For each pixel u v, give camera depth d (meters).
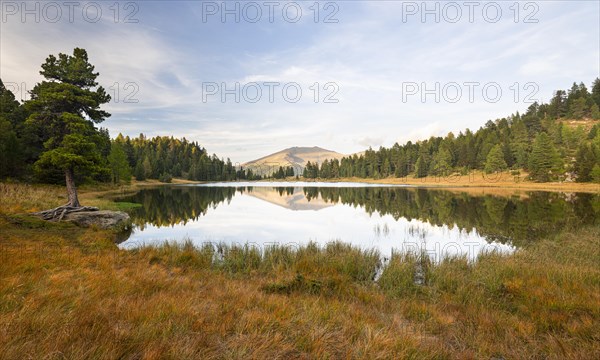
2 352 3.70
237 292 8.24
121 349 4.12
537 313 7.71
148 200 47.22
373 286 10.77
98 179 61.19
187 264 12.59
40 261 9.55
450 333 6.40
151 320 5.33
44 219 19.23
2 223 15.70
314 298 8.55
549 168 83.31
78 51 25.64
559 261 13.26
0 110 43.16
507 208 37.34
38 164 23.45
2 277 7.25
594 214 29.95
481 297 9.21
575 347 5.75
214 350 4.57
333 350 4.91
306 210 41.44
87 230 18.39
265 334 5.13
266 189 99.56
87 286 7.36
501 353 5.56
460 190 76.25
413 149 154.62
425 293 10.07
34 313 5.09
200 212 37.03
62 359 3.76
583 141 99.19
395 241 20.48
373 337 5.33
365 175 171.38
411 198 57.62
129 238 20.09
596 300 8.41
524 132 112.00
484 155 113.06
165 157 143.38
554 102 153.75
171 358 4.06
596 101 147.62
